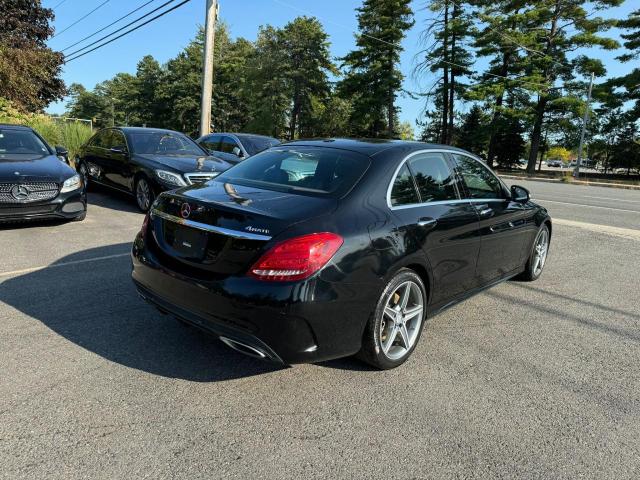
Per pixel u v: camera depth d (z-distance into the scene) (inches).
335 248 110.2
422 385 125.8
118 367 125.0
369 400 117.0
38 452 91.4
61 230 274.1
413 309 136.9
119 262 216.5
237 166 159.2
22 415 102.4
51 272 198.1
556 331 168.9
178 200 127.3
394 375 130.3
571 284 226.7
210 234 115.7
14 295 170.7
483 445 101.9
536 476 93.1
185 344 140.1
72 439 95.7
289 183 134.7
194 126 2662.4
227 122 2691.9
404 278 128.8
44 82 1132.5
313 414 109.7
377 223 122.0
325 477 89.4
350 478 89.6
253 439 99.3
